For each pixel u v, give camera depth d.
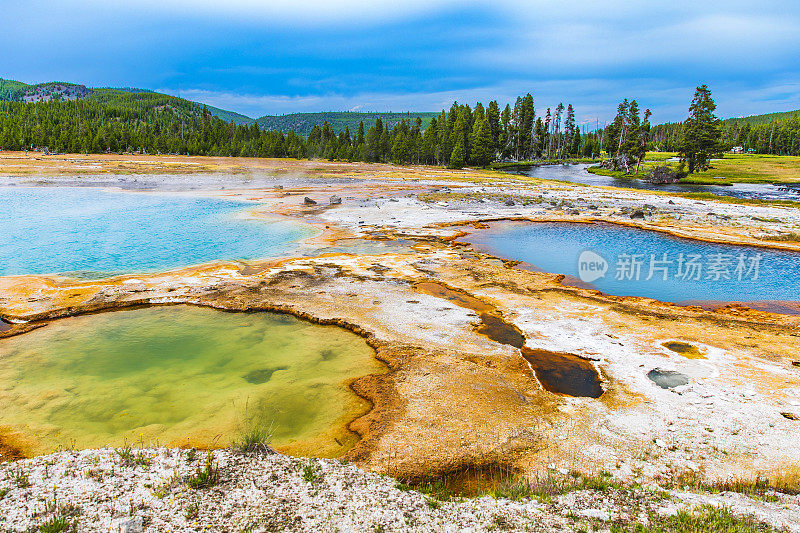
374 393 10.95
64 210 37.88
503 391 10.92
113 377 11.88
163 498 6.86
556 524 6.52
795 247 27.25
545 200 47.19
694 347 13.35
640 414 9.95
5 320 15.27
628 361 12.44
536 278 20.75
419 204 43.69
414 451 8.73
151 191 51.00
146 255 24.27
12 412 10.22
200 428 9.62
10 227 31.03
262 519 6.49
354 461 8.42
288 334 14.57
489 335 14.34
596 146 144.62
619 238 30.73
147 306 16.89
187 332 14.70
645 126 84.12
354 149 119.00
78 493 6.92
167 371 12.20
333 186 59.19
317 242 27.89
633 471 8.17
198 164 88.06
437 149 105.69
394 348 13.30
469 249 26.94
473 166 103.12
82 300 16.91
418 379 11.50
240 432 9.48
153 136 126.88
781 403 10.25
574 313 16.20
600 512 6.80
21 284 18.67
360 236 29.72
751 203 44.69
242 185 58.72
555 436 9.20
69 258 23.42
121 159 92.81
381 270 21.39
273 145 128.50
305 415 10.19
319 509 6.80
